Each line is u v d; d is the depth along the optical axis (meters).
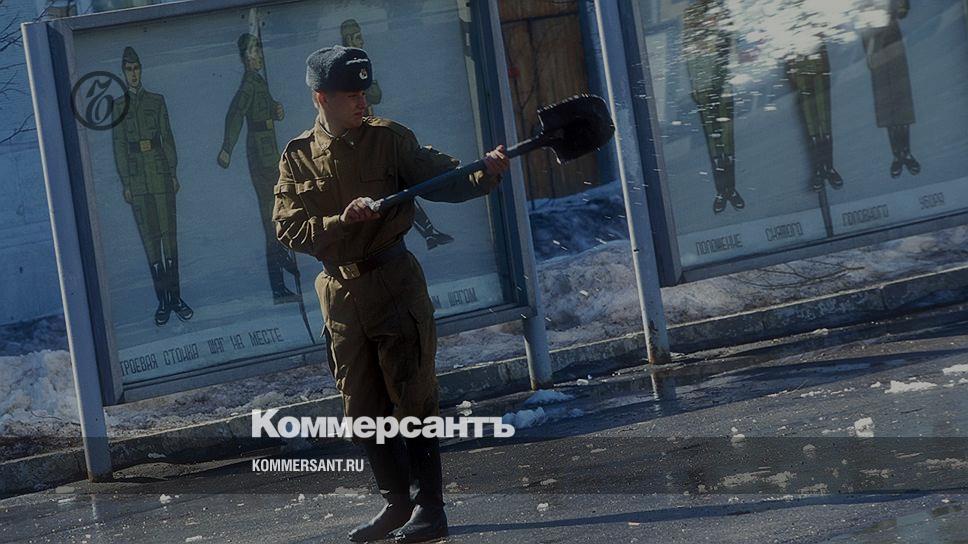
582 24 41.25
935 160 22.98
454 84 20.48
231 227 19.70
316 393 23.05
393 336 11.26
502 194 20.62
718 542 9.25
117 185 19.27
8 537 15.05
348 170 11.21
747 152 22.09
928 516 9.12
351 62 11.08
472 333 26.36
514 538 10.55
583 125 10.75
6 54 34.69
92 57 19.11
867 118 22.62
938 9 22.88
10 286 34.47
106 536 14.07
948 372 16.38
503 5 40.72
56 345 33.03
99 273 18.91
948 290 24.31
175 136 19.48
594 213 38.34
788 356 20.72
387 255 11.26
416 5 20.34
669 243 21.73
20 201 34.75
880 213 22.72
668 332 23.36
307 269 19.92
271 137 19.81
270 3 19.66
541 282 27.17
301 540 11.94
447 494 13.64
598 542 9.86
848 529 9.09
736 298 25.86
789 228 22.30
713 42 21.88
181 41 19.47
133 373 19.30
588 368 22.95
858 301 24.00
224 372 19.39
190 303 19.55
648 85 21.55
